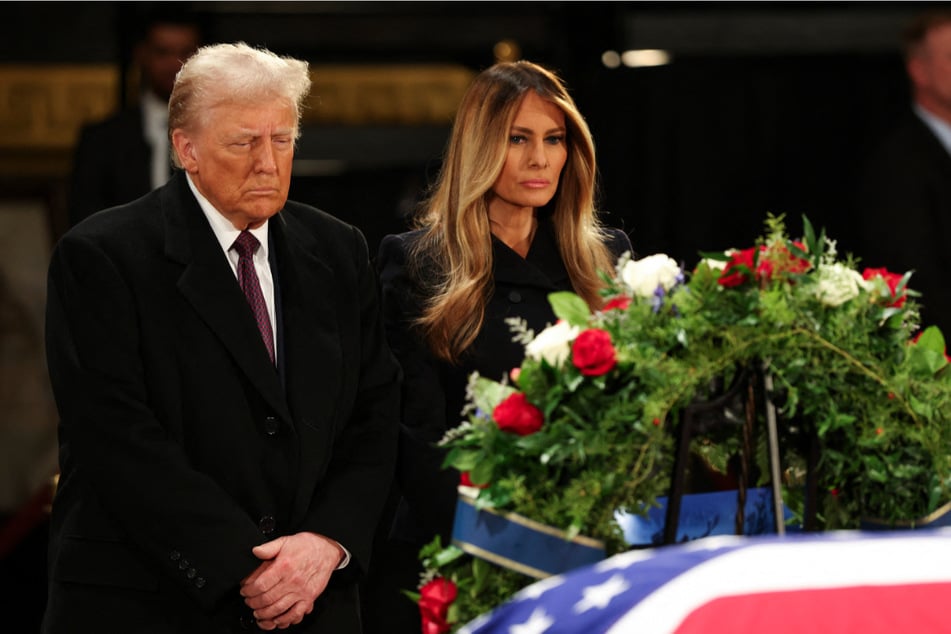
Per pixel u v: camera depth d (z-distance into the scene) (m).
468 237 11.79
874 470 9.31
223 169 10.53
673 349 9.08
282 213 11.45
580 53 25.77
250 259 10.96
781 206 24.61
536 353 9.17
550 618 6.84
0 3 27.41
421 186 27.00
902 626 6.47
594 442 8.78
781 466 9.53
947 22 20.27
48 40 27.81
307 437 10.79
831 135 24.61
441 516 11.17
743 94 24.48
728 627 6.46
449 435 9.45
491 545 9.01
